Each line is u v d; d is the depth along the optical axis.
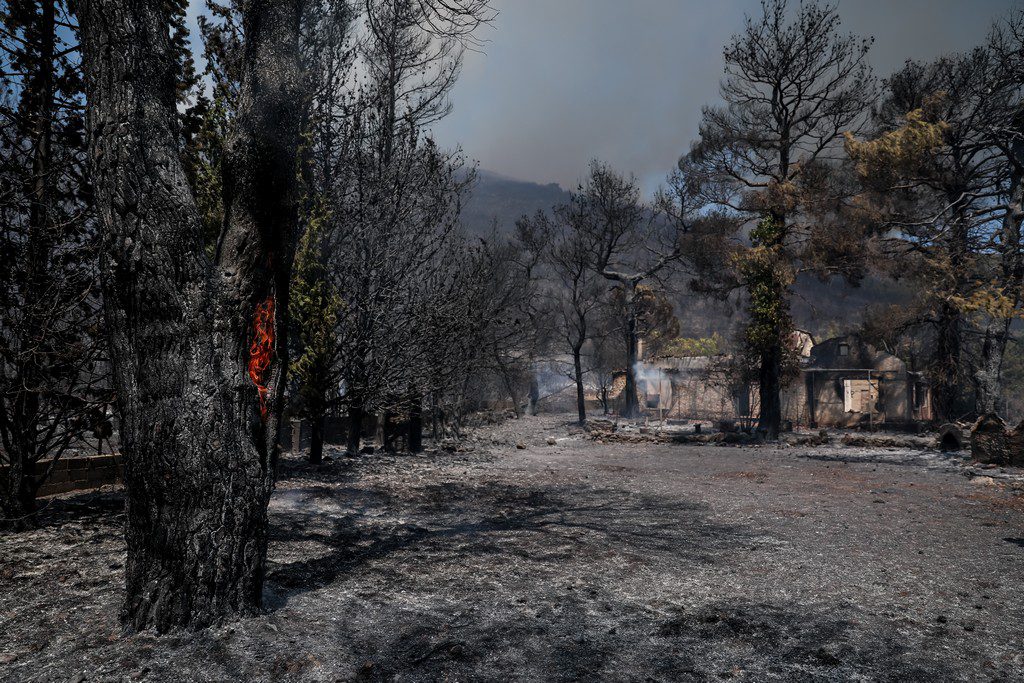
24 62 7.28
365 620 4.46
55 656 3.69
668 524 8.30
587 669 3.75
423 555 6.43
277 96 4.77
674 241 34.09
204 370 4.08
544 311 29.11
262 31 4.89
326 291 12.05
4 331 6.89
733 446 22.83
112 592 4.80
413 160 12.65
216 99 10.58
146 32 4.09
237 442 4.23
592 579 5.67
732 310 30.88
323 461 13.77
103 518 7.47
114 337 4.05
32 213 6.89
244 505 4.24
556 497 10.62
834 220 25.03
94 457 9.35
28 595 4.74
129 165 3.96
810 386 33.25
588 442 24.23
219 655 3.71
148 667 3.56
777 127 26.77
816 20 24.70
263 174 4.75
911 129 22.47
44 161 7.05
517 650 4.02
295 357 12.31
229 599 4.19
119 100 3.99
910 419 31.42
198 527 4.05
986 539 7.56
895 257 26.08
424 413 20.31
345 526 7.72
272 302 4.93
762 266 25.08
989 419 16.17
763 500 10.45
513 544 7.03
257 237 4.75
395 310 12.70
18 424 6.86
